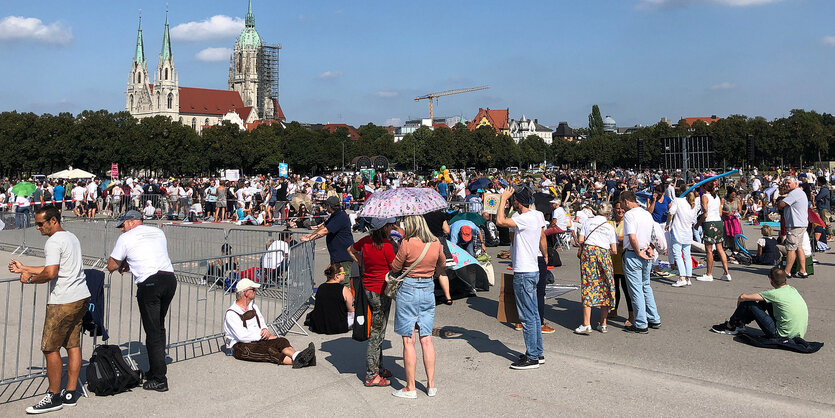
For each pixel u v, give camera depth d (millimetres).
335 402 5715
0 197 28891
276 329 8242
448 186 28875
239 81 195750
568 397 5836
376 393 5965
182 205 27562
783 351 7281
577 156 154375
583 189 39812
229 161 105438
